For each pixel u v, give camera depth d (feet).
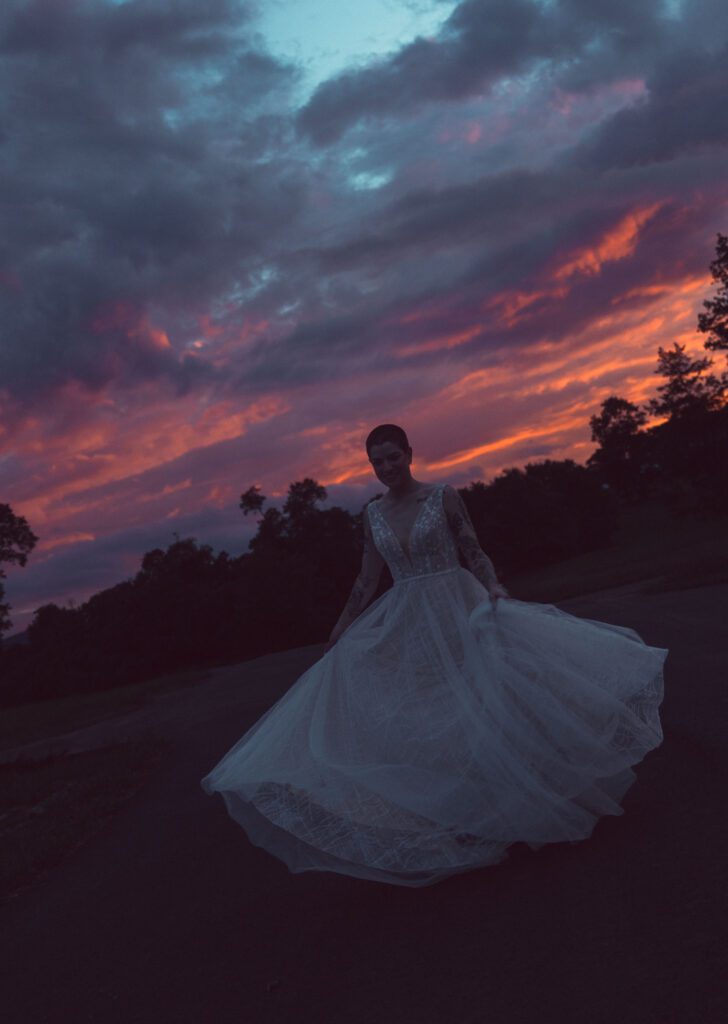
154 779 26.16
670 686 22.90
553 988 8.73
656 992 8.21
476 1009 8.70
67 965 12.37
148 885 15.42
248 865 15.44
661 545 177.68
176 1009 10.27
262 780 12.87
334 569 279.08
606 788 13.23
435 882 12.48
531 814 12.19
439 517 14.17
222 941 12.08
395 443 14.44
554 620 13.79
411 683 13.34
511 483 278.46
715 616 34.94
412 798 12.39
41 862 18.38
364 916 11.91
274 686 50.24
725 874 10.40
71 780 29.50
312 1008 9.57
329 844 12.44
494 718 12.53
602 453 423.23
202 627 234.99
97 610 239.30
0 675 231.09
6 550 197.06
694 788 14.19
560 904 10.63
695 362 205.98
